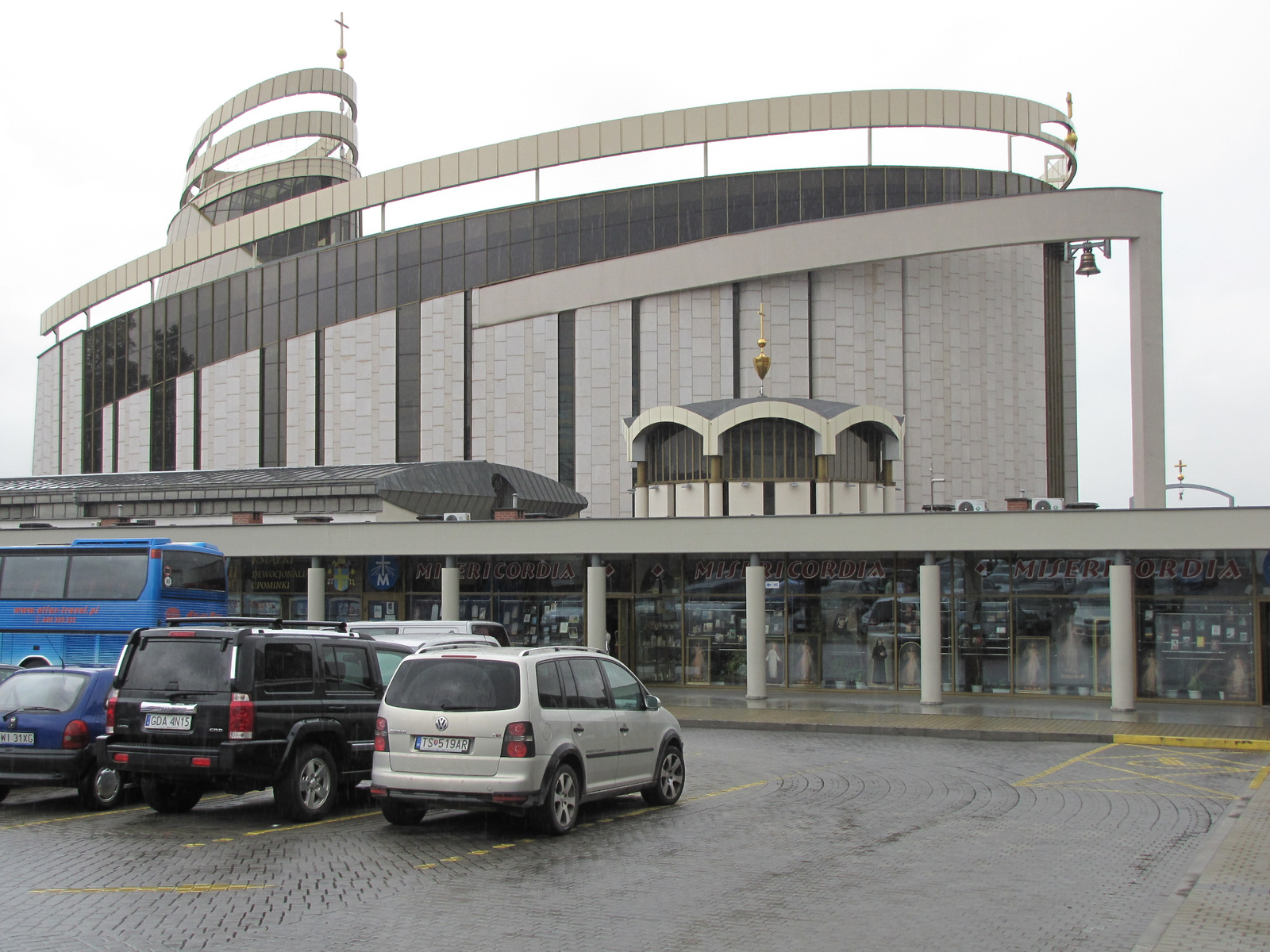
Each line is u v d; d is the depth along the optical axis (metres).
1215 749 21.06
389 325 63.72
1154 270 50.94
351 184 66.44
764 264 55.66
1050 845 11.67
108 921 8.80
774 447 41.62
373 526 32.59
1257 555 28.16
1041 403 61.22
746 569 31.59
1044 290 62.03
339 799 15.44
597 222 60.09
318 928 8.57
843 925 8.59
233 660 13.03
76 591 25.09
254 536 33.47
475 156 62.91
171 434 71.75
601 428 57.97
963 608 30.70
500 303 60.84
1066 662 29.80
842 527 28.53
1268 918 8.55
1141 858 11.05
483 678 12.29
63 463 80.38
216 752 12.74
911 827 12.72
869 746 21.53
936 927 8.55
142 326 74.44
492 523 31.67
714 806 14.38
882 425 42.72
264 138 73.06
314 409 65.50
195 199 77.94
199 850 11.68
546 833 12.38
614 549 30.50
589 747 12.98
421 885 10.02
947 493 57.03
